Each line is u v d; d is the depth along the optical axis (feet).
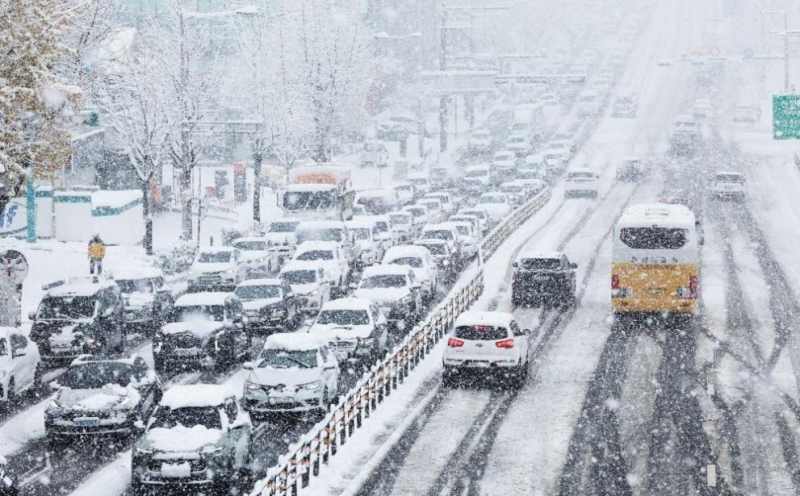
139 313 266.57
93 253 310.65
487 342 197.98
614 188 548.31
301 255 311.47
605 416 180.24
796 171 574.15
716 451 159.84
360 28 541.75
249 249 339.57
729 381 204.85
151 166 375.86
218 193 529.86
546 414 182.09
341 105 520.83
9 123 226.58
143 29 423.23
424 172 581.53
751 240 392.27
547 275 284.41
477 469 152.35
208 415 144.46
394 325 263.90
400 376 206.08
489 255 374.63
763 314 273.33
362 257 359.66
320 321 222.89
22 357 199.11
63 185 417.08
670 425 174.29
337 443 161.79
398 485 145.38
